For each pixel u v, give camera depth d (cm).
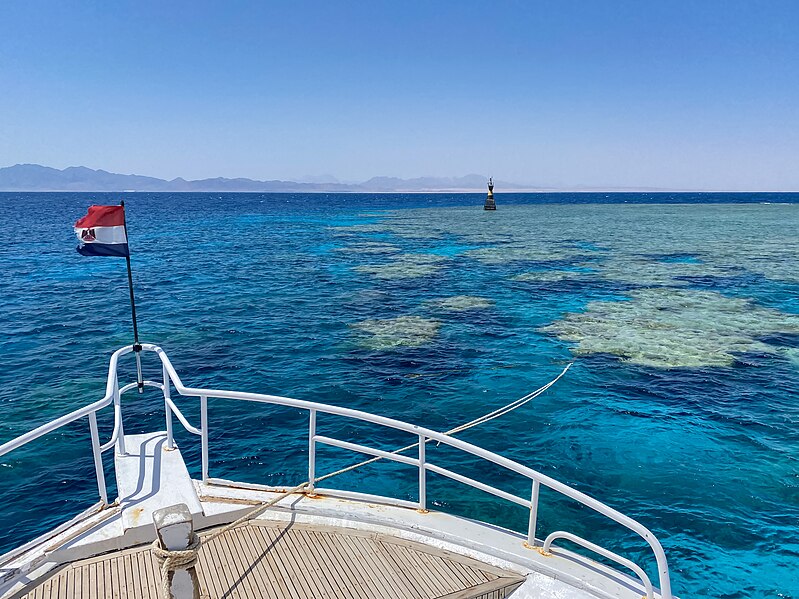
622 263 4347
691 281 3488
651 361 1916
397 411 1527
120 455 677
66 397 1630
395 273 3906
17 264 4334
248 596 500
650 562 921
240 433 1401
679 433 1380
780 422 1438
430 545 583
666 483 1154
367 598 500
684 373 1800
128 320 2573
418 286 3388
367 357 1984
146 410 1536
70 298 3073
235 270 4091
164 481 632
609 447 1310
